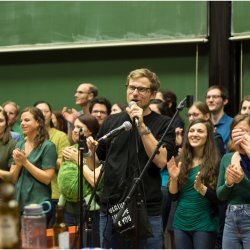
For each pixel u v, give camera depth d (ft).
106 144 14.10
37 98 26.55
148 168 13.41
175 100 22.13
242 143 14.64
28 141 18.33
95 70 25.67
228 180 14.88
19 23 26.27
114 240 13.55
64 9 25.67
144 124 13.21
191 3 23.77
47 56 26.32
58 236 10.74
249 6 22.70
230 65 23.45
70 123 22.72
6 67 26.96
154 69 24.75
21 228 10.12
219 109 20.75
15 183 17.66
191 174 17.02
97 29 25.21
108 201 13.42
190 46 24.23
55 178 20.24
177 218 17.08
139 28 24.58
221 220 18.11
